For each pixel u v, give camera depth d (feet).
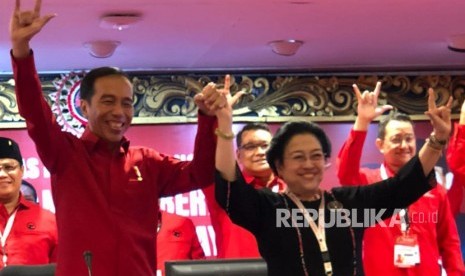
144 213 11.48
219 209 16.19
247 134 15.89
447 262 16.72
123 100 11.39
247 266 10.11
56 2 14.35
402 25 16.90
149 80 20.92
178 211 20.51
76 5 14.62
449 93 21.44
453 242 16.75
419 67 21.45
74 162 11.30
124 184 11.38
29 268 10.65
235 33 17.24
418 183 11.48
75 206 11.18
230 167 10.88
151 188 11.57
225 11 15.38
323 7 15.26
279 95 21.17
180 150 20.92
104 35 17.03
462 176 15.58
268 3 14.93
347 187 11.70
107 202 11.25
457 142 15.58
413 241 16.03
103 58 19.25
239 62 20.36
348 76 21.36
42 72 20.48
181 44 18.16
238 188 10.93
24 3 14.23
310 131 11.51
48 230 16.83
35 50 18.19
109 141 11.41
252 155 15.76
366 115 14.56
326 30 17.20
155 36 17.26
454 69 21.47
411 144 16.12
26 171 20.47
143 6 14.89
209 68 20.95
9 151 16.79
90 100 11.40
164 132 20.90
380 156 21.13
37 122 10.99
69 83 20.53
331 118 21.22
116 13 15.33
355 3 15.08
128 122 11.50
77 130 20.44
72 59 19.31
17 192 16.85
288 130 11.50
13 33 10.52
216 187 10.92
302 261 11.03
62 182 11.30
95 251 11.06
